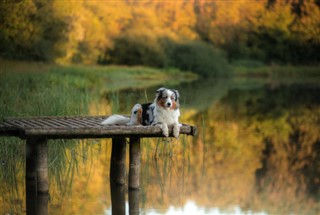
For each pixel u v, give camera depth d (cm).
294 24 5344
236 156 1334
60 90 1658
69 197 1005
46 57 3328
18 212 924
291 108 2338
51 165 1166
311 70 5066
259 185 1088
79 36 3769
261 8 5372
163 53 4512
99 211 935
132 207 958
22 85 1794
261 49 5284
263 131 1700
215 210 942
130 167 1017
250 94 2977
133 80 3778
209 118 1967
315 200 991
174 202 984
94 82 2989
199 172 1182
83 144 1284
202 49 4638
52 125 1005
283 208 945
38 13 3247
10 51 3072
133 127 940
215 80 4159
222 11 5297
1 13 3064
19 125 998
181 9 5134
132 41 4528
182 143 1422
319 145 1479
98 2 4584
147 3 4975
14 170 1112
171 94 982
